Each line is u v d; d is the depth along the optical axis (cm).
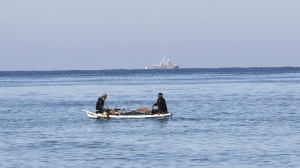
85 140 11894
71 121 16175
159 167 8869
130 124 15112
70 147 10919
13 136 12662
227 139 11725
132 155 9925
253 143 11088
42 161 9450
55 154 10112
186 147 10731
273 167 8731
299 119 15675
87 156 9875
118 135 12719
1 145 11244
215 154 9925
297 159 9319
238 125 14412
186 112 18762
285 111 18500
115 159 9562
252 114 17588
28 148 10819
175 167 8869
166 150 10412
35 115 18425
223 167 8825
